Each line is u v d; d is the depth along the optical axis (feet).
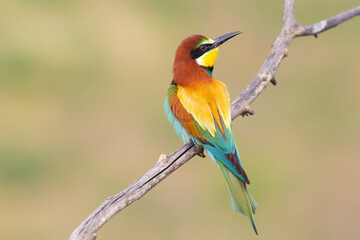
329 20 26.89
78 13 53.26
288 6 26.81
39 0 55.77
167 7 53.93
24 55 49.73
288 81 46.52
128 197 20.79
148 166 40.57
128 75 47.50
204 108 24.79
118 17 52.60
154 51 49.06
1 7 55.06
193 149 25.05
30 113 45.21
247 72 47.65
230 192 24.06
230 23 51.88
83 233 20.12
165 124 43.24
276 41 26.25
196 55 25.94
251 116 43.21
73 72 48.34
